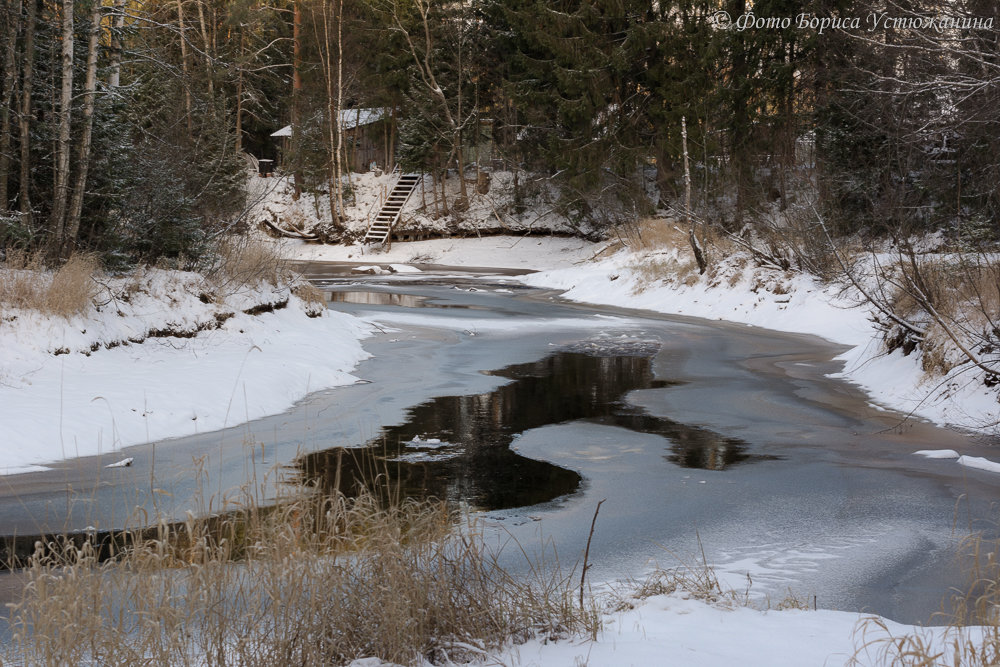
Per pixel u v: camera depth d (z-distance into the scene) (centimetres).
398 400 1294
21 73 1561
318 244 5322
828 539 708
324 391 1359
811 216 2591
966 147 2028
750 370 1617
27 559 633
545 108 4556
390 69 5359
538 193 5097
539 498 818
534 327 2228
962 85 1480
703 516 770
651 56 4191
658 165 4166
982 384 1220
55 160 1495
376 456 966
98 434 987
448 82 5231
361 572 467
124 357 1314
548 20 4234
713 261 2845
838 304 2225
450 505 789
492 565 559
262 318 1683
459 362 1661
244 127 5891
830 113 2692
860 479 897
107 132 1606
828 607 556
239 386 1239
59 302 1262
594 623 462
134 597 446
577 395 1353
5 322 1190
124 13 1612
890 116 1994
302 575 444
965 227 1925
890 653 420
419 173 5506
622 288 3089
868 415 1228
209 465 908
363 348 1803
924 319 1448
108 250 1561
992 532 722
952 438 1088
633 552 670
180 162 1748
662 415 1213
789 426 1154
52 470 873
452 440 1052
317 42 5338
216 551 488
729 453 1005
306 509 541
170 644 407
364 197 5541
